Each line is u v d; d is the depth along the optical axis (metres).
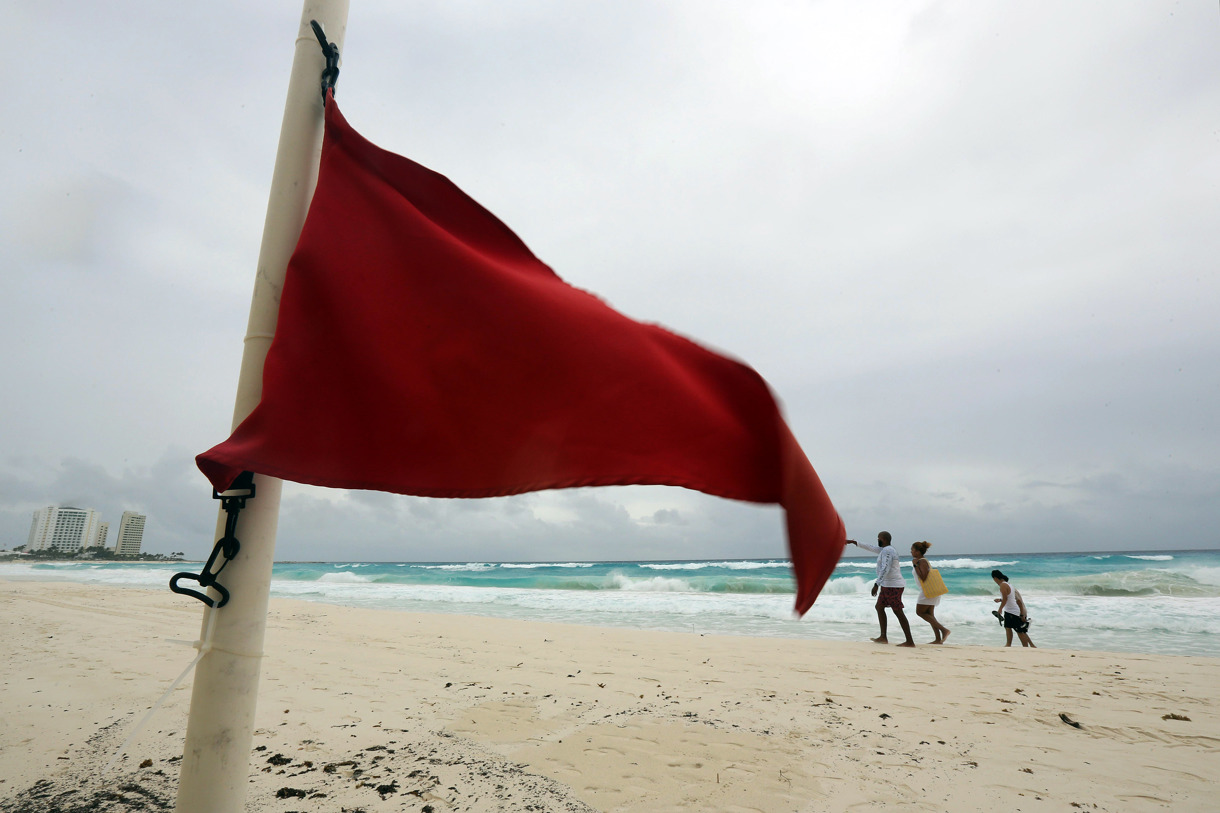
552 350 1.48
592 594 19.41
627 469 1.40
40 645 6.82
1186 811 3.09
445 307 1.50
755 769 3.50
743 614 13.23
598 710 4.61
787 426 1.44
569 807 2.97
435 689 5.15
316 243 1.52
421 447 1.39
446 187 1.76
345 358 1.42
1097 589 17.89
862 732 4.22
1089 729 4.38
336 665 6.02
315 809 2.85
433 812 2.87
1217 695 5.32
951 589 18.89
